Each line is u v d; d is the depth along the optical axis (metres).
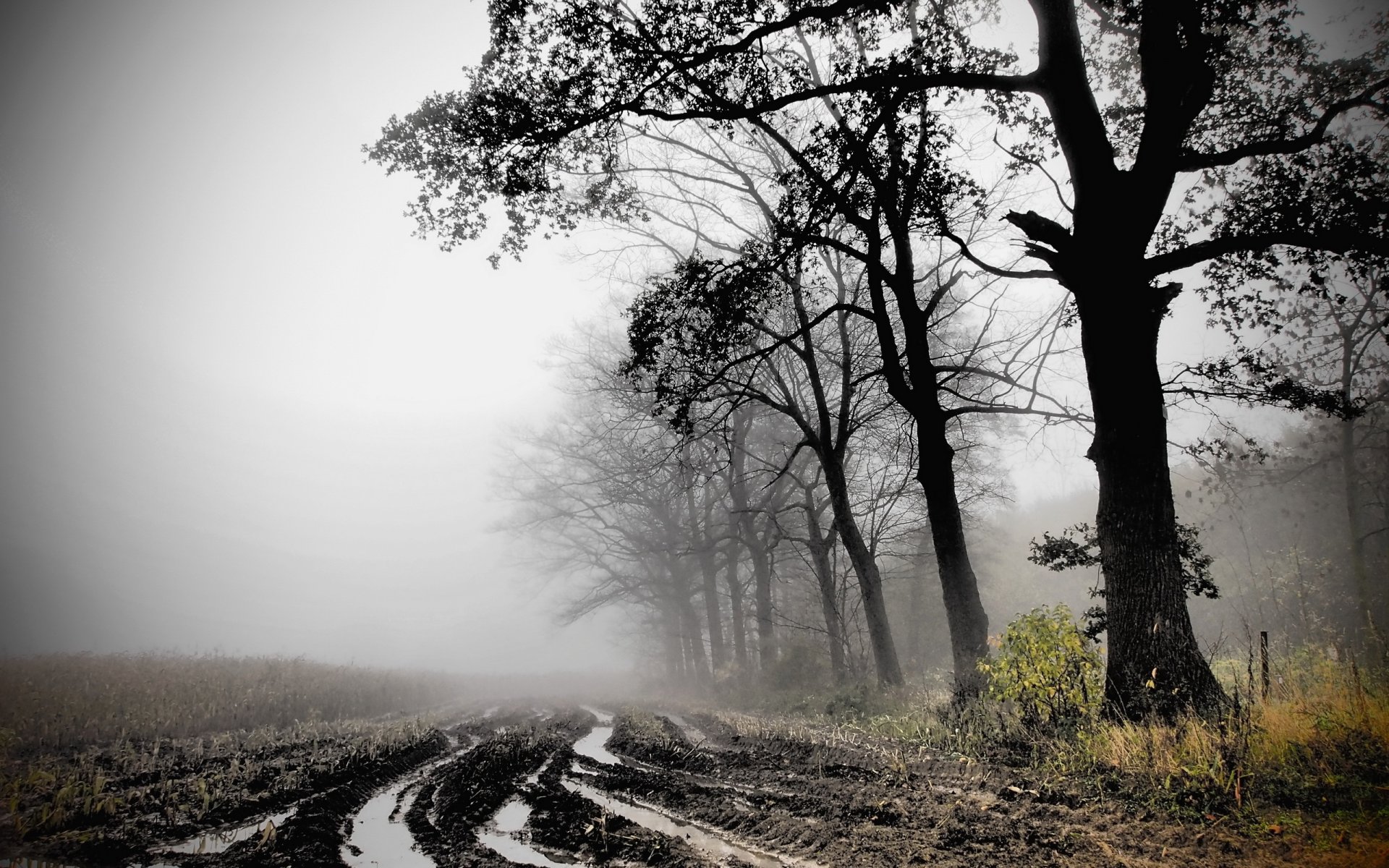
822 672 20.30
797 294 15.67
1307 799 4.65
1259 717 6.02
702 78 9.41
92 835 5.62
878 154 10.56
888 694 13.52
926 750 7.94
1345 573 15.66
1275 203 9.72
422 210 11.25
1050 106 8.57
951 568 11.41
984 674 9.58
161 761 9.32
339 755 9.65
